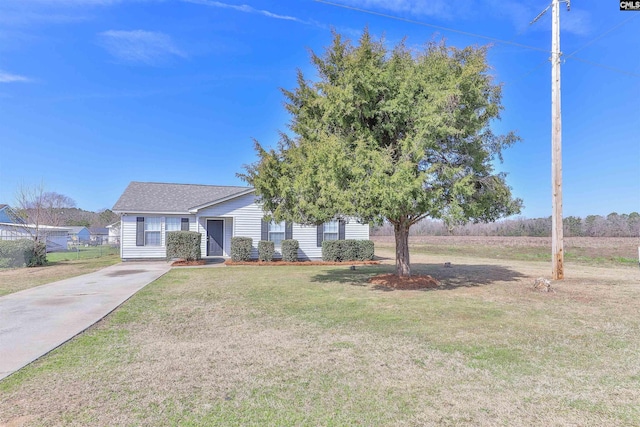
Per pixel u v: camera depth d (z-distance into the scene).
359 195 7.78
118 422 2.75
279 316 6.25
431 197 7.78
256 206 17.73
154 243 17.59
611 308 6.79
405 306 6.96
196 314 6.41
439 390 3.34
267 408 2.99
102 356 4.25
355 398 3.17
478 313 6.37
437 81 8.23
